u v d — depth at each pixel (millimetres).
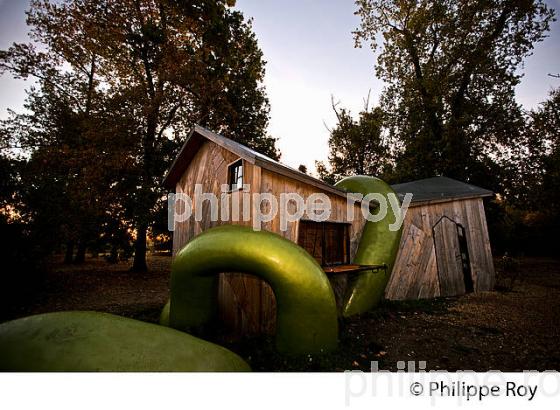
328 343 3711
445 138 14719
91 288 9148
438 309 6207
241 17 14250
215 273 4043
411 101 17094
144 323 2545
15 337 2023
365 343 4270
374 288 5777
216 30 13039
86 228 10953
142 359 2111
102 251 12797
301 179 5176
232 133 15414
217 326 4688
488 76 15578
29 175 9094
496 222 16203
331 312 3742
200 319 4422
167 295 8305
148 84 14016
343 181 7352
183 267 3998
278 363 3465
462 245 8375
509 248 19109
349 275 5984
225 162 6031
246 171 5137
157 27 12570
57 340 2027
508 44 14766
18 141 13477
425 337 4547
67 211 9664
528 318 5496
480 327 5008
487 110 15398
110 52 12805
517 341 4348
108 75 14312
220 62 14445
